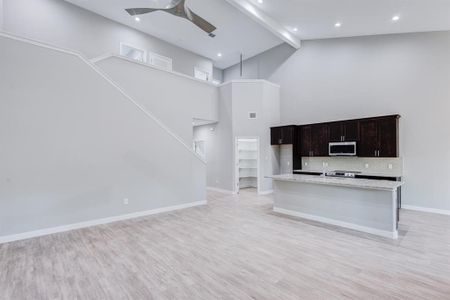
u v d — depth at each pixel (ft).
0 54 11.36
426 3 13.69
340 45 21.72
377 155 17.74
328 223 14.16
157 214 16.58
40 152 12.37
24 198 11.90
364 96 20.22
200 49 27.96
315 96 23.32
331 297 7.00
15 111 11.70
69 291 7.41
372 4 14.93
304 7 16.97
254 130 24.67
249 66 30.25
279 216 15.89
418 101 17.58
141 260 9.48
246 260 9.44
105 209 14.52
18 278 8.16
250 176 29.78
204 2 18.94
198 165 19.39
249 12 17.78
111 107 14.85
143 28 23.53
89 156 13.97
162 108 20.35
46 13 18.57
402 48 18.37
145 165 16.35
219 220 15.03
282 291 7.34
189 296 7.14
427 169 17.10
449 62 16.51
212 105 25.03
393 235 11.60
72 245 11.02
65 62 13.20
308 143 22.57
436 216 15.71
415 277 8.06
